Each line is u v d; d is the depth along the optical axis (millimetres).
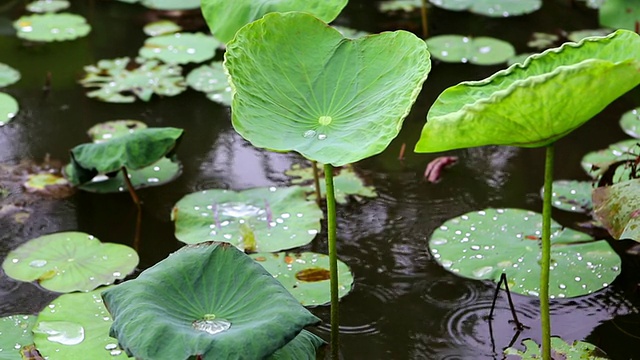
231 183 3336
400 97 2156
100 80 4055
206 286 2121
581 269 2746
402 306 2688
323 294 2684
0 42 4418
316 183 3219
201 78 4090
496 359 2451
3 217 3096
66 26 4598
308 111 2248
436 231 2973
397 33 2324
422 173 3443
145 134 3133
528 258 2789
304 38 2375
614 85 1854
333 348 2436
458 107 2137
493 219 3006
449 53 4332
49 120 3727
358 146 2082
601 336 2535
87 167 3111
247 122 2131
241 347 1891
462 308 2670
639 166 3172
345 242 2998
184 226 2990
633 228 2543
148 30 4586
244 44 2289
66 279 2717
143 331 1925
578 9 4859
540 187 3316
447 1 4953
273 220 3018
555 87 1834
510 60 4266
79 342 2400
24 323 2502
